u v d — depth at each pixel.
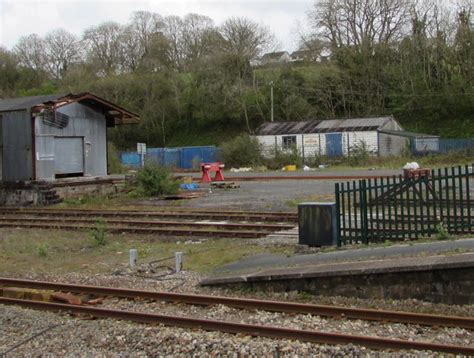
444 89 71.81
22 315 9.53
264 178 42.84
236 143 61.91
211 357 7.25
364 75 77.75
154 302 10.13
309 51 83.38
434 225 13.27
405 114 74.31
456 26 74.25
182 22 92.88
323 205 13.67
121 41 93.25
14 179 30.45
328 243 13.59
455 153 52.47
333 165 56.47
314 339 7.59
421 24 76.81
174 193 31.73
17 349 7.89
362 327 8.16
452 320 7.99
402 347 7.11
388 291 9.70
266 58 85.12
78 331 8.52
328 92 78.38
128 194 31.89
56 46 92.88
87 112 33.25
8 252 16.14
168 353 7.45
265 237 16.58
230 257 13.80
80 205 28.62
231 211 22.72
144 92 84.06
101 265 13.84
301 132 62.62
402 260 10.12
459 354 6.86
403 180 13.71
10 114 30.44
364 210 13.57
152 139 84.56
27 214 25.67
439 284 9.37
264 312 9.13
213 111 81.12
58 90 82.75
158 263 13.70
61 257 15.29
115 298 10.56
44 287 11.43
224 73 82.00
